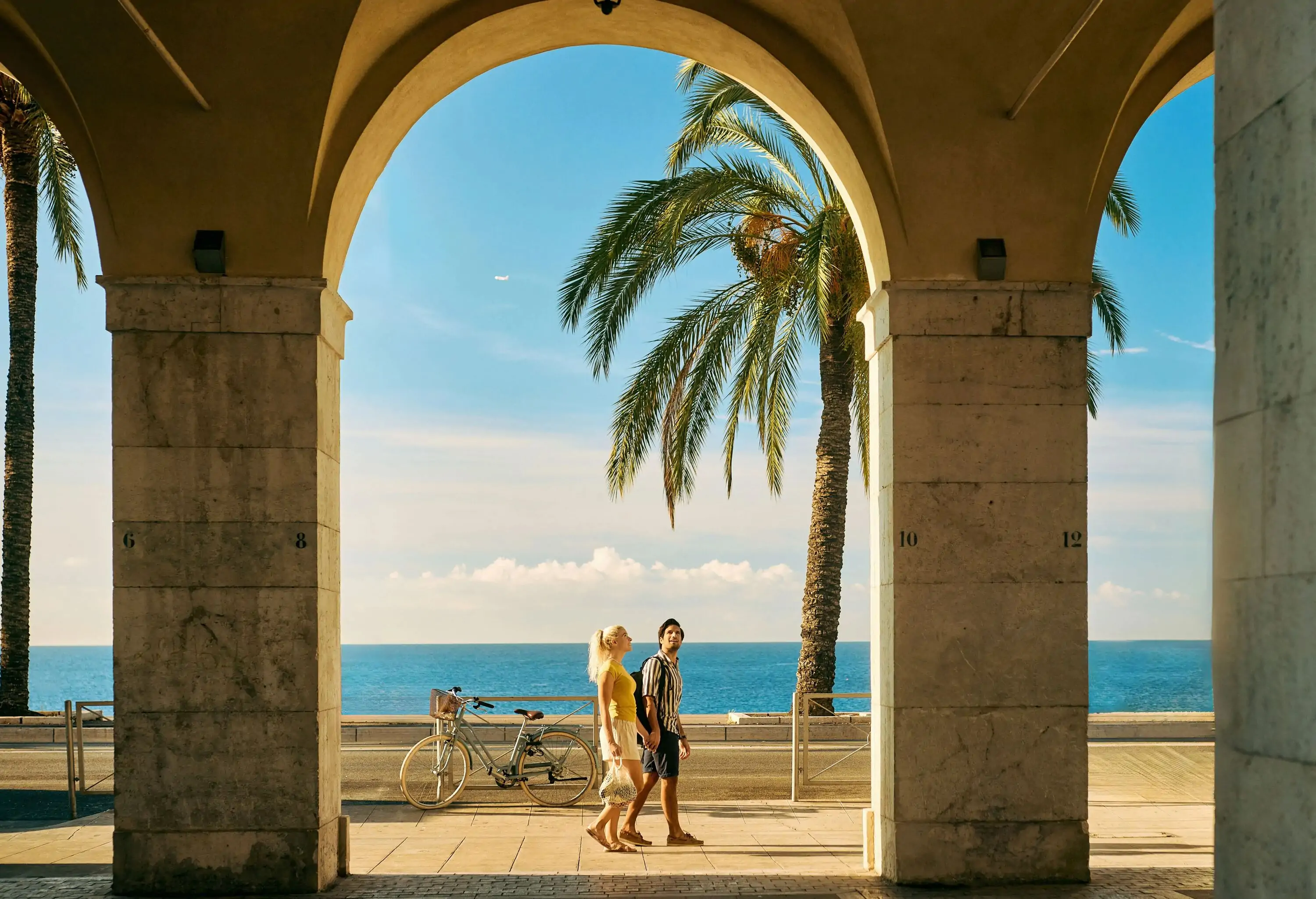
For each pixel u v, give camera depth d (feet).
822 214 49.03
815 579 61.36
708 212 55.57
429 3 24.67
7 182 68.64
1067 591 24.56
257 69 23.54
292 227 24.18
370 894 23.29
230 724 23.48
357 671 418.72
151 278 23.90
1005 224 25.05
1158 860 27.09
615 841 28.48
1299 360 10.25
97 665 497.05
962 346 24.82
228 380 23.99
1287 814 10.33
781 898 22.82
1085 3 23.52
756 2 25.63
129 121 23.67
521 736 35.86
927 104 24.63
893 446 24.68
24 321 68.23
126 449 23.85
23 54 23.72
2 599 66.69
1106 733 56.18
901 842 23.95
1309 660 10.03
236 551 23.77
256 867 23.24
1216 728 11.78
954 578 24.48
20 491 67.41
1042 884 23.95
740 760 47.80
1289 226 10.44
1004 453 24.72
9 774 44.01
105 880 24.53
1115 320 60.75
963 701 24.29
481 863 26.99
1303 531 10.14
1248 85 11.21
